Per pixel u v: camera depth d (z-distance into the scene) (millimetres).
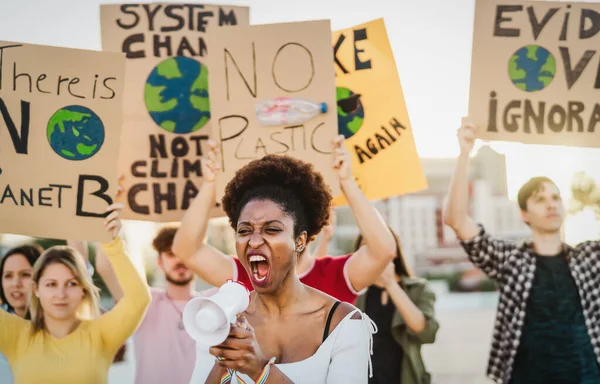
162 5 4629
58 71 3953
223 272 3730
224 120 4055
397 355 4793
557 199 4309
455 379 8586
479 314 17812
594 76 4348
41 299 3908
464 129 4344
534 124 4336
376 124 4520
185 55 4605
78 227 3891
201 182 4555
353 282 3596
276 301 2373
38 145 3916
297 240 2391
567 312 4172
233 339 2041
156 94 4574
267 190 2398
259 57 4078
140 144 4555
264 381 2086
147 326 4812
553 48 4355
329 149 3947
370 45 4559
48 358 3840
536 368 4141
